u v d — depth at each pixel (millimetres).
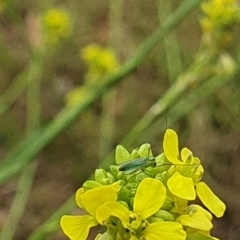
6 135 279
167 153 91
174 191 85
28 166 211
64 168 276
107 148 239
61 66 306
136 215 86
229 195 269
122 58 294
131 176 94
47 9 275
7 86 303
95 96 191
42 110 298
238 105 272
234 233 262
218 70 201
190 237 91
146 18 312
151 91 297
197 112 274
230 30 200
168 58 241
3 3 271
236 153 275
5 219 260
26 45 306
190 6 192
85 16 321
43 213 264
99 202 86
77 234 88
